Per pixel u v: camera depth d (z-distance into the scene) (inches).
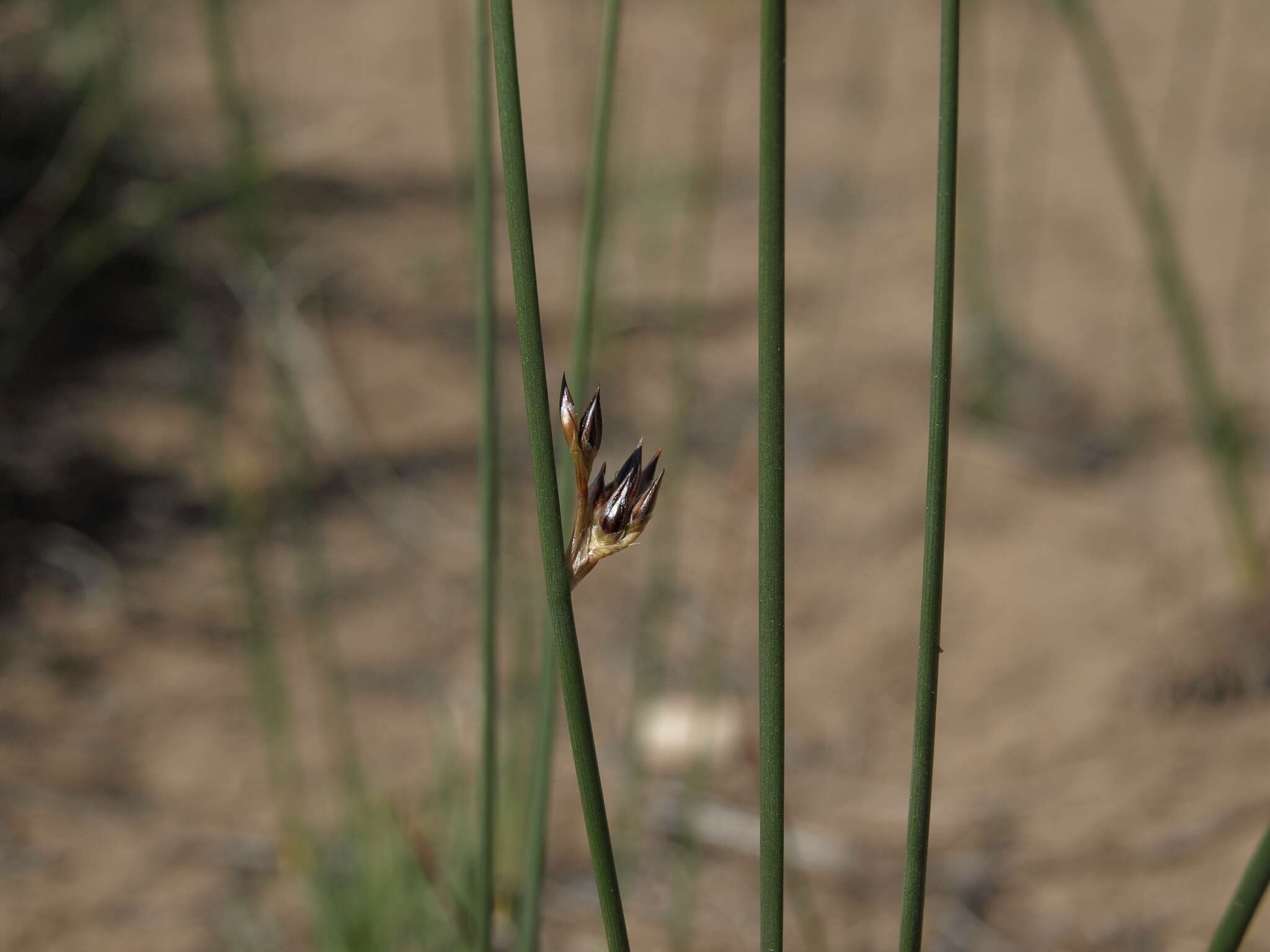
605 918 10.9
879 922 22.0
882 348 41.6
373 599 29.7
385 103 57.8
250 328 36.4
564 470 13.1
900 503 34.3
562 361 38.7
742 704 27.2
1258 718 25.9
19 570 28.5
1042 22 69.2
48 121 38.3
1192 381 30.6
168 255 36.6
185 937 20.7
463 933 14.8
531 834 13.0
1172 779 24.6
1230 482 29.5
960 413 38.4
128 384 34.1
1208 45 65.2
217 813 23.4
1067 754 25.8
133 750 24.8
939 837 23.9
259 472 31.6
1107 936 21.4
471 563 31.3
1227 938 11.3
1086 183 51.4
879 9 73.4
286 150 48.5
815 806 24.6
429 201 48.9
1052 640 29.1
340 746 24.9
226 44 25.5
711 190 31.8
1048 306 43.1
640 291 43.1
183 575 29.4
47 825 22.8
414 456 34.9
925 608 11.0
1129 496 34.2
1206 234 47.2
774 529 10.8
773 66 10.4
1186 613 28.7
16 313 32.5
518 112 10.4
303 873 20.4
